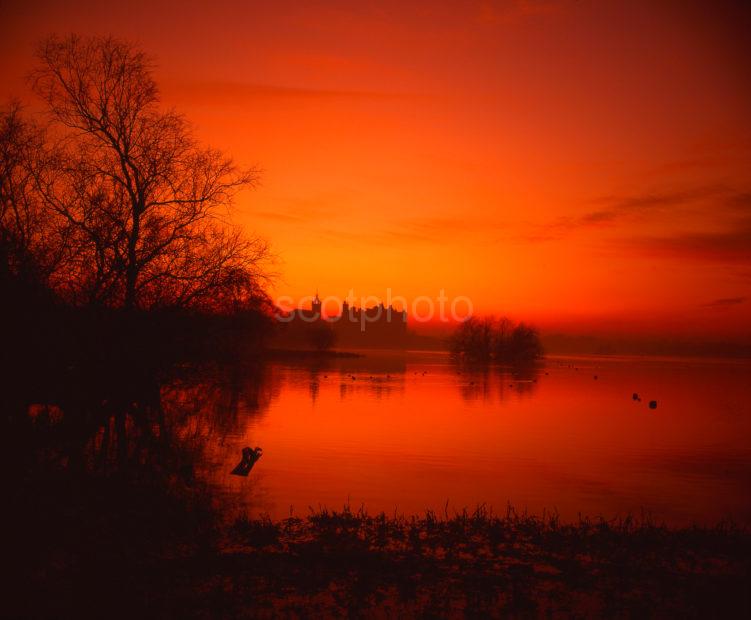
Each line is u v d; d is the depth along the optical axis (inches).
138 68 733.3
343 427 1279.5
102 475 671.1
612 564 477.4
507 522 608.4
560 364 5757.9
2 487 564.7
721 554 508.7
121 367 654.5
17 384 597.0
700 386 2930.6
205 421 945.5
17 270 606.5
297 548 502.3
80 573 439.5
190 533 540.1
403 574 447.8
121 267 668.1
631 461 986.1
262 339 816.9
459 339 5625.0
